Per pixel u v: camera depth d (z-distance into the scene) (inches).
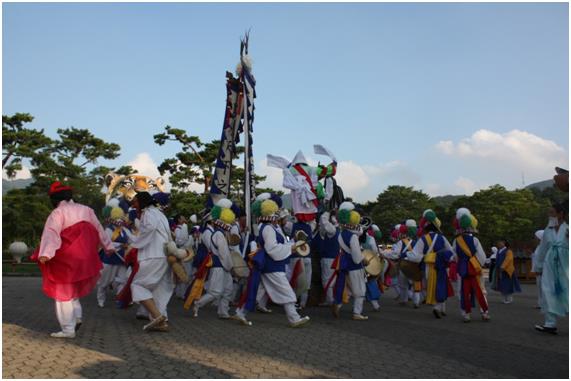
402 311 408.5
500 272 504.4
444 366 207.3
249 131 468.4
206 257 335.3
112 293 506.0
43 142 1318.9
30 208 1249.4
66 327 245.9
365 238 443.5
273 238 301.0
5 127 1286.9
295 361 209.0
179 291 477.7
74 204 258.8
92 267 254.2
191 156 1155.9
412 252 379.9
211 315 356.2
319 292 423.8
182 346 234.2
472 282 346.9
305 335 275.3
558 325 335.6
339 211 354.6
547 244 303.4
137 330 278.4
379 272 409.1
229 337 262.1
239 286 442.0
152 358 207.6
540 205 2017.7
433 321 347.6
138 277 269.7
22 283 673.0
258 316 357.4
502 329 313.1
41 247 239.1
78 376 177.2
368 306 445.1
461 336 283.9
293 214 457.1
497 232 1882.4
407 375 191.0
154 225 270.2
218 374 184.9
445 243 371.9
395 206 2468.0
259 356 216.5
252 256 302.2
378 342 258.4
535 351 243.1
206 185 1142.3
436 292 363.6
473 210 2000.5
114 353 215.0
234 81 491.8
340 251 356.2
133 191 549.0
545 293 298.7
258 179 1108.5
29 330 265.7
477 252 347.9
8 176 1247.5
